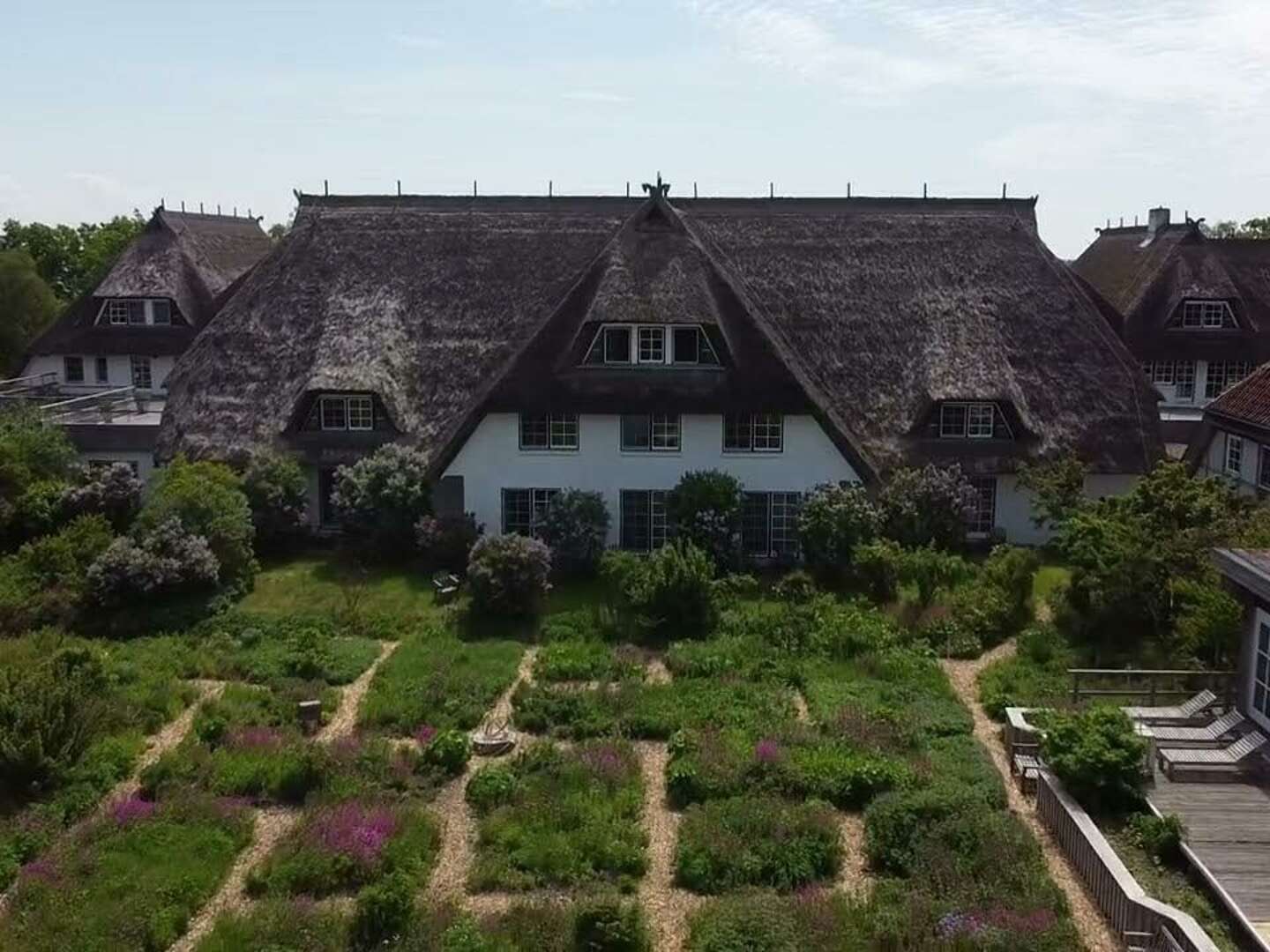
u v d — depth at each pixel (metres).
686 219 48.69
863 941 19.34
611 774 25.28
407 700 29.41
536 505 41.44
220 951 19.25
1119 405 43.22
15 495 40.28
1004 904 19.98
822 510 38.25
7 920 20.20
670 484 41.00
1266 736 24.84
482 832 23.25
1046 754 23.92
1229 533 31.05
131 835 22.86
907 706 29.05
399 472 40.38
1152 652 31.55
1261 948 18.28
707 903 20.77
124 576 35.25
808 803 23.81
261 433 43.06
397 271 46.41
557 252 46.91
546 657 32.53
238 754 26.56
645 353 40.25
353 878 21.72
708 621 34.62
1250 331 60.22
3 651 31.69
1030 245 47.12
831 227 47.81
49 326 64.56
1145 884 20.70
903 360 43.47
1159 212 65.75
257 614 35.88
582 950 19.19
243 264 70.38
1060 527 38.56
